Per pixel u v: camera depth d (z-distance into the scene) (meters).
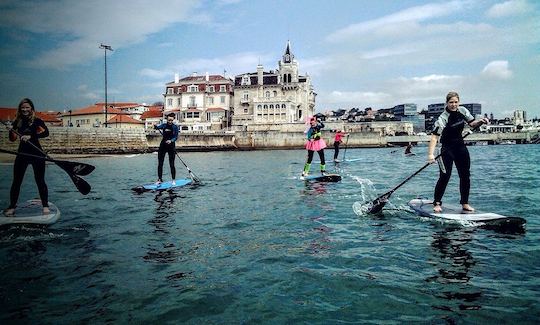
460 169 7.59
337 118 147.38
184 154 65.50
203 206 9.55
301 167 25.36
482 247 5.55
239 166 28.09
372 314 3.59
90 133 59.50
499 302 3.76
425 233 6.45
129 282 4.44
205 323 3.46
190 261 5.20
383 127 101.75
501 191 11.30
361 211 8.59
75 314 3.64
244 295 4.06
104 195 11.72
